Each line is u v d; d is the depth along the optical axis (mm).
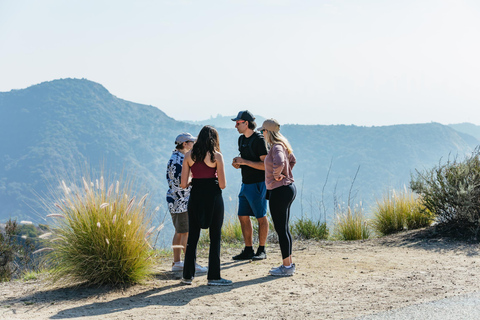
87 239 5289
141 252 5422
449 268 5770
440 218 8539
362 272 5777
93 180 5449
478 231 7711
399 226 9680
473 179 8117
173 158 5926
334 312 3900
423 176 8805
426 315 3613
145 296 4820
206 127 5086
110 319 3953
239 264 6465
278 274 5598
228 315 3965
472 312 3627
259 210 6598
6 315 4207
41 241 5316
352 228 9609
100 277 5230
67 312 4254
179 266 6051
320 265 6297
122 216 5387
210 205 5055
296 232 9805
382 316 3654
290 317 3816
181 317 3943
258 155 6301
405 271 5719
